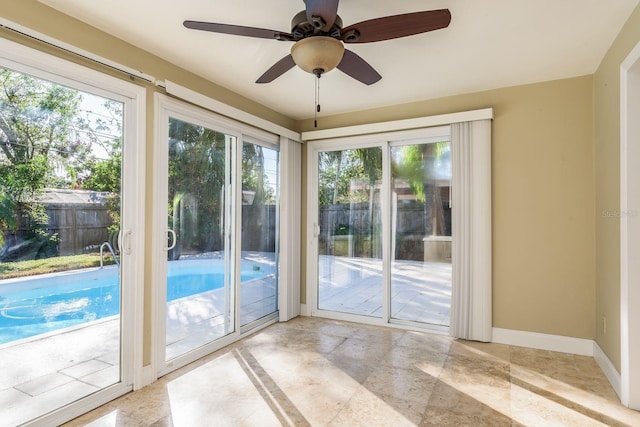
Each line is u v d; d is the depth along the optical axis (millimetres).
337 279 4180
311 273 4273
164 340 2635
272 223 4012
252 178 3684
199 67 2787
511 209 3230
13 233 1868
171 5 1984
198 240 3000
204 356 2977
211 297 3141
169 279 2732
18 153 1886
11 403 1844
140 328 2430
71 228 2111
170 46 2451
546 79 3066
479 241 3279
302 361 2873
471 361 2855
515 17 2090
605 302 2643
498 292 3283
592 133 2955
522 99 3191
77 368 2123
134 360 2393
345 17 2078
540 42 2400
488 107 3314
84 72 2111
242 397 2301
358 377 2582
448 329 3537
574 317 3012
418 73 2926
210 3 1963
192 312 2938
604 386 2439
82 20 2119
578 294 2996
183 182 2852
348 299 4098
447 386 2441
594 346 2912
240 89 3281
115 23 2160
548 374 2617
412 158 3777
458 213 3363
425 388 2416
